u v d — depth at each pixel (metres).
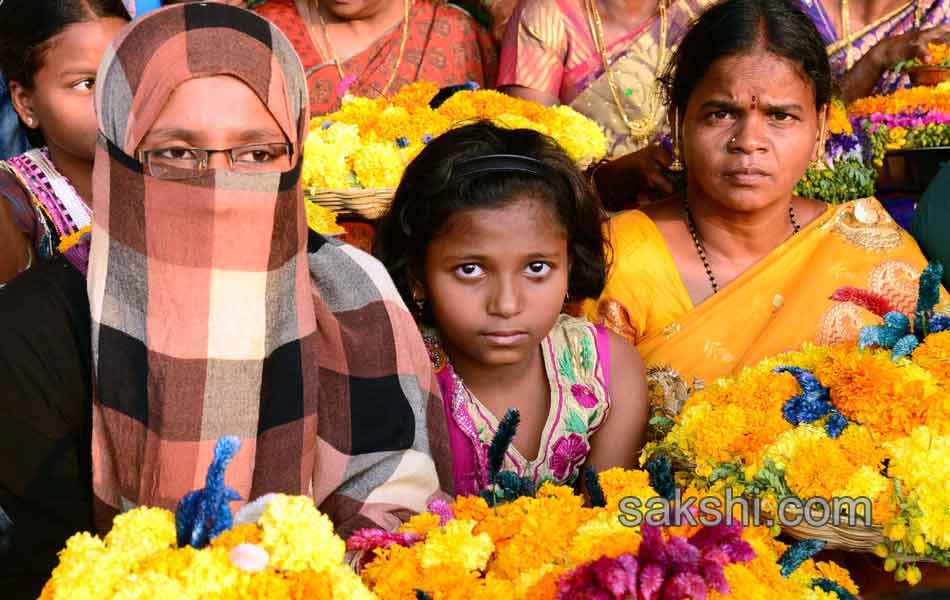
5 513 1.94
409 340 2.20
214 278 1.88
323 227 2.75
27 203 2.86
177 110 1.91
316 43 4.19
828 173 3.15
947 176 2.93
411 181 2.39
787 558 1.74
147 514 1.58
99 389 1.88
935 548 1.89
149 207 1.86
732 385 2.22
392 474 2.08
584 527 1.69
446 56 4.32
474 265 2.29
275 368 1.97
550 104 4.06
